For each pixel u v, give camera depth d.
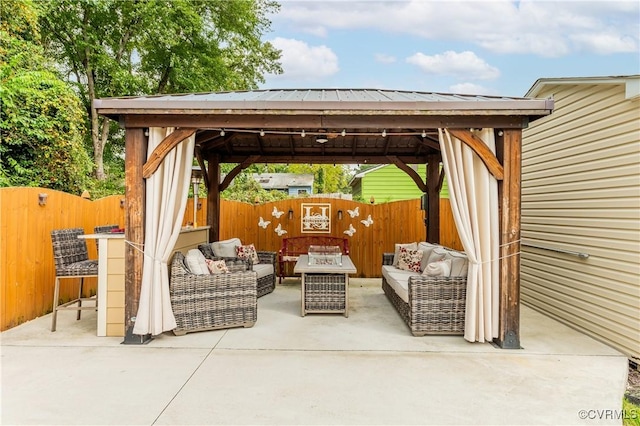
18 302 4.68
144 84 11.82
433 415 2.71
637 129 3.89
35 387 3.08
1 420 2.60
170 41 11.09
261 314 5.42
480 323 4.12
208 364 3.56
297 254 8.39
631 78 3.87
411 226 8.45
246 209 8.51
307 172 25.88
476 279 4.14
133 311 4.10
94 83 12.16
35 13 7.65
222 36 13.46
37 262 5.01
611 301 4.21
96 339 4.23
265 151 7.49
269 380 3.23
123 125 4.09
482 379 3.30
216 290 4.59
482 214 4.16
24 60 7.38
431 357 3.80
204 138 5.41
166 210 4.18
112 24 11.72
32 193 4.90
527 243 6.16
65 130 7.44
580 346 4.20
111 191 10.62
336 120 4.13
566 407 2.85
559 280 5.26
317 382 3.20
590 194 4.62
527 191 6.23
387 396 2.98
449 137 4.20
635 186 3.91
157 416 2.67
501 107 3.86
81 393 2.98
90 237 4.31
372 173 13.03
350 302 6.20
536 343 4.28
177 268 4.41
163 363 3.58
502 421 2.65
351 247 8.49
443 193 12.06
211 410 2.75
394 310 5.67
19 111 6.66
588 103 4.68
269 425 2.57
